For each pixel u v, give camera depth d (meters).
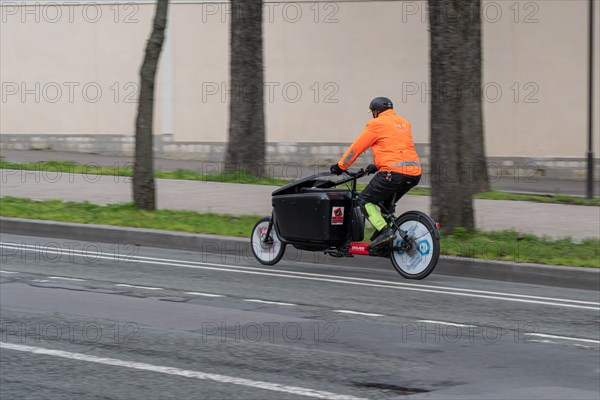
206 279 32.16
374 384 20.28
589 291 31.52
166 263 35.38
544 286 32.34
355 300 29.03
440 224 38.78
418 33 66.00
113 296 29.12
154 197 45.28
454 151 38.56
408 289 30.98
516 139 65.25
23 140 75.00
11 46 74.50
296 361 21.98
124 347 23.06
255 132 59.38
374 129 32.34
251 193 52.53
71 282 31.28
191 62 71.31
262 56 59.53
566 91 64.12
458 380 20.70
